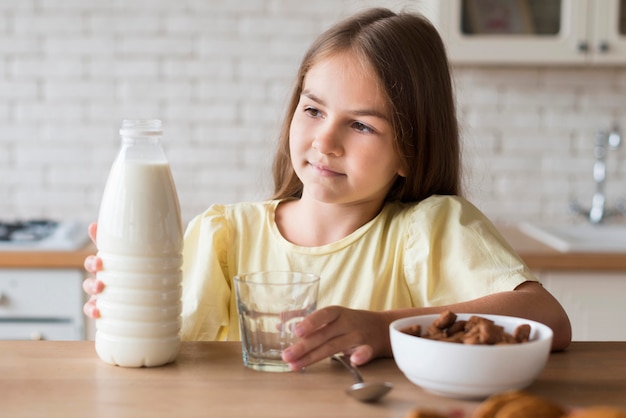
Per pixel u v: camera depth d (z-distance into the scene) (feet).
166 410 2.64
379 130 4.09
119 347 3.11
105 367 3.14
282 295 3.11
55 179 9.68
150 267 3.14
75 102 9.61
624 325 7.77
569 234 9.18
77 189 9.70
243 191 9.75
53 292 7.73
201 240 4.47
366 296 4.32
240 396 2.78
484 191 9.73
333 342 3.14
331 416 2.59
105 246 3.17
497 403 2.32
